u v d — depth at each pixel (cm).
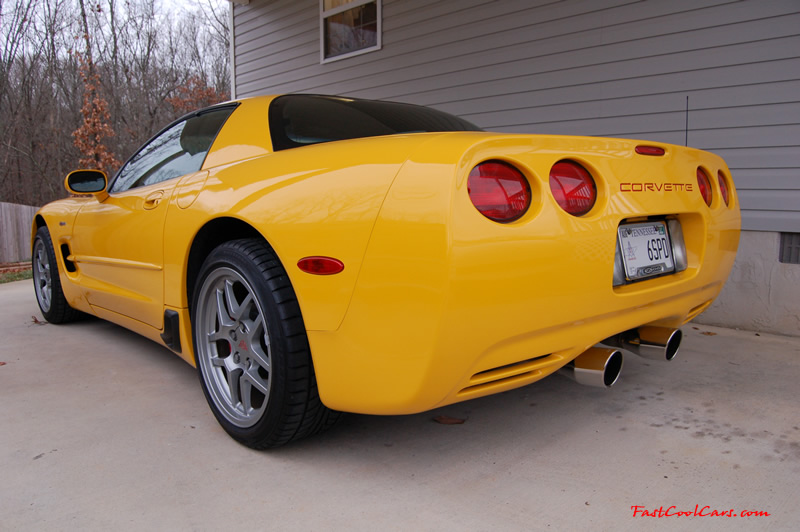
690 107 399
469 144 150
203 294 210
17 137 2186
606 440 205
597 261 169
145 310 255
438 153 152
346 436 209
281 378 175
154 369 290
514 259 151
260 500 166
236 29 790
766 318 369
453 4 536
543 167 161
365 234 154
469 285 144
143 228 248
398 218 149
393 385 156
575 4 454
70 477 179
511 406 238
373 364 157
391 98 602
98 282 310
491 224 149
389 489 171
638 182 186
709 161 229
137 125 2373
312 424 185
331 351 164
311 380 177
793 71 356
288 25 716
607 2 434
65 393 256
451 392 157
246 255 185
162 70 2442
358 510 160
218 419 209
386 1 594
